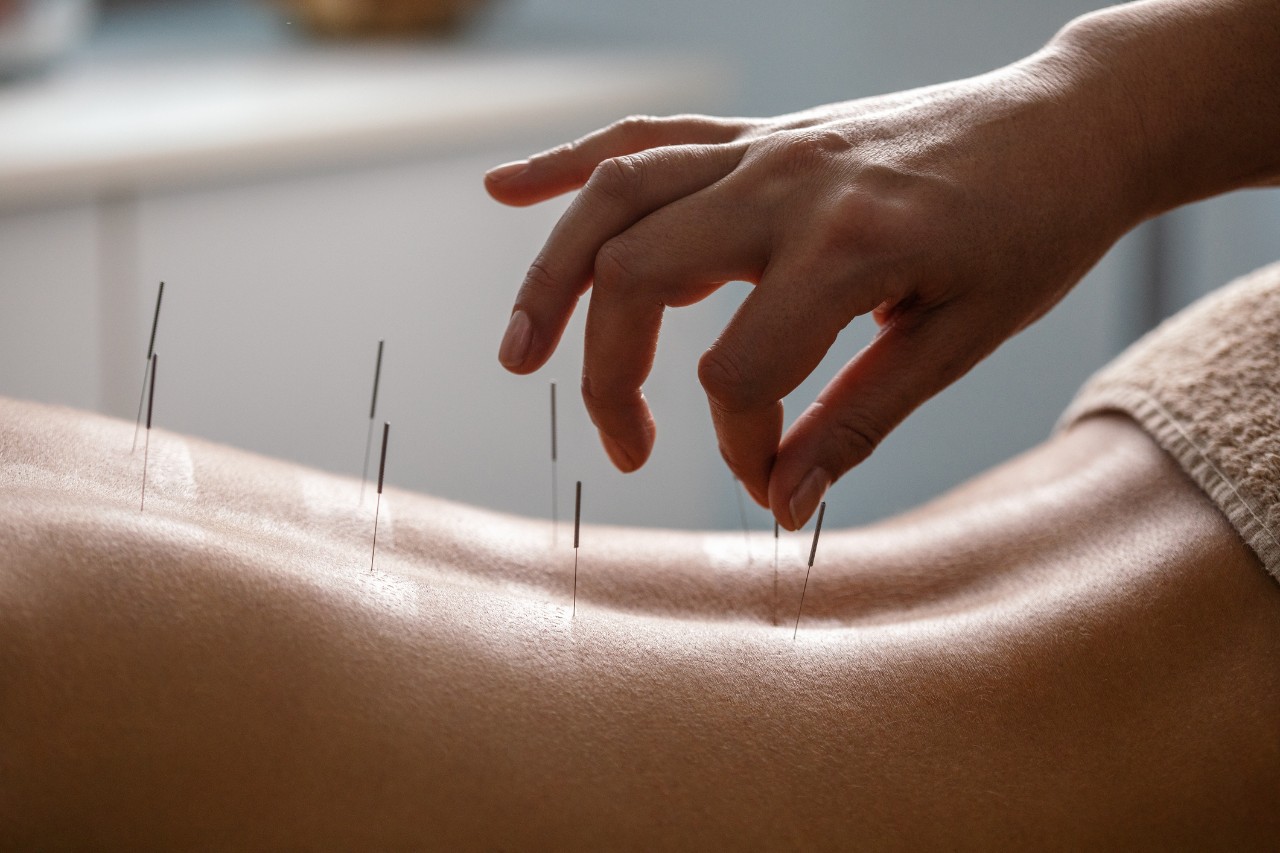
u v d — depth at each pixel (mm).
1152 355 574
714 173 500
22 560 417
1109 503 543
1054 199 501
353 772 418
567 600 520
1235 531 512
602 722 442
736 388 474
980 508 562
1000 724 467
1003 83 520
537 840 423
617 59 1388
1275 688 481
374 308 1205
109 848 402
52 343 1069
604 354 496
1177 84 528
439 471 1279
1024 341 1499
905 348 496
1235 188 554
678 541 558
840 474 496
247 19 1600
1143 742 470
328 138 1120
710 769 440
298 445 1206
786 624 526
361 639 437
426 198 1203
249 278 1136
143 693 410
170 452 527
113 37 1516
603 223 496
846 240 474
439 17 1483
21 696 402
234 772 411
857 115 524
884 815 446
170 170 1062
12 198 1000
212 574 432
